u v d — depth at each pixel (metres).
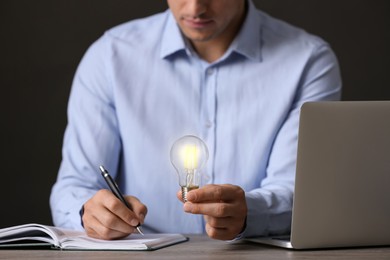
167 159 2.22
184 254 1.43
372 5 3.42
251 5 2.25
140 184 2.23
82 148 2.20
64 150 2.23
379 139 1.46
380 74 3.44
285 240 1.56
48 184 3.31
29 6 3.29
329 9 3.41
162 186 2.22
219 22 1.99
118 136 2.26
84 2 3.32
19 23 3.29
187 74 2.24
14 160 3.30
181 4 1.97
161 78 2.25
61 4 3.31
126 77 2.25
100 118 2.23
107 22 3.33
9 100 3.29
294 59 2.23
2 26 3.28
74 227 1.87
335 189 1.47
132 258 1.36
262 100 2.21
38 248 1.53
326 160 1.45
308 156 1.44
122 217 1.60
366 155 1.46
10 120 3.29
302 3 3.41
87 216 1.64
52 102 3.31
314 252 1.46
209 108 2.22
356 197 1.48
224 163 2.20
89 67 2.29
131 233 1.65
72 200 1.94
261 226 1.71
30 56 3.30
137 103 2.24
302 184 1.46
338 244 1.50
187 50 2.21
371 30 3.43
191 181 1.58
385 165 1.48
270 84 2.21
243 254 1.43
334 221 1.48
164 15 2.34
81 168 2.16
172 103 2.24
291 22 3.41
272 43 2.25
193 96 2.23
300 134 1.43
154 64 2.26
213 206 1.53
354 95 3.44
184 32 2.04
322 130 1.44
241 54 2.21
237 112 2.21
